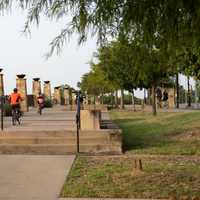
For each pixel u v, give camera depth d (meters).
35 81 57.44
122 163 13.52
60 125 22.89
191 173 11.77
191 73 19.47
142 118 33.38
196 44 8.45
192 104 67.38
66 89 70.38
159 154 15.64
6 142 16.92
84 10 7.95
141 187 10.34
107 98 77.69
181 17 7.98
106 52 9.75
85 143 16.50
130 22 7.95
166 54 8.80
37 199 9.55
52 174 12.05
